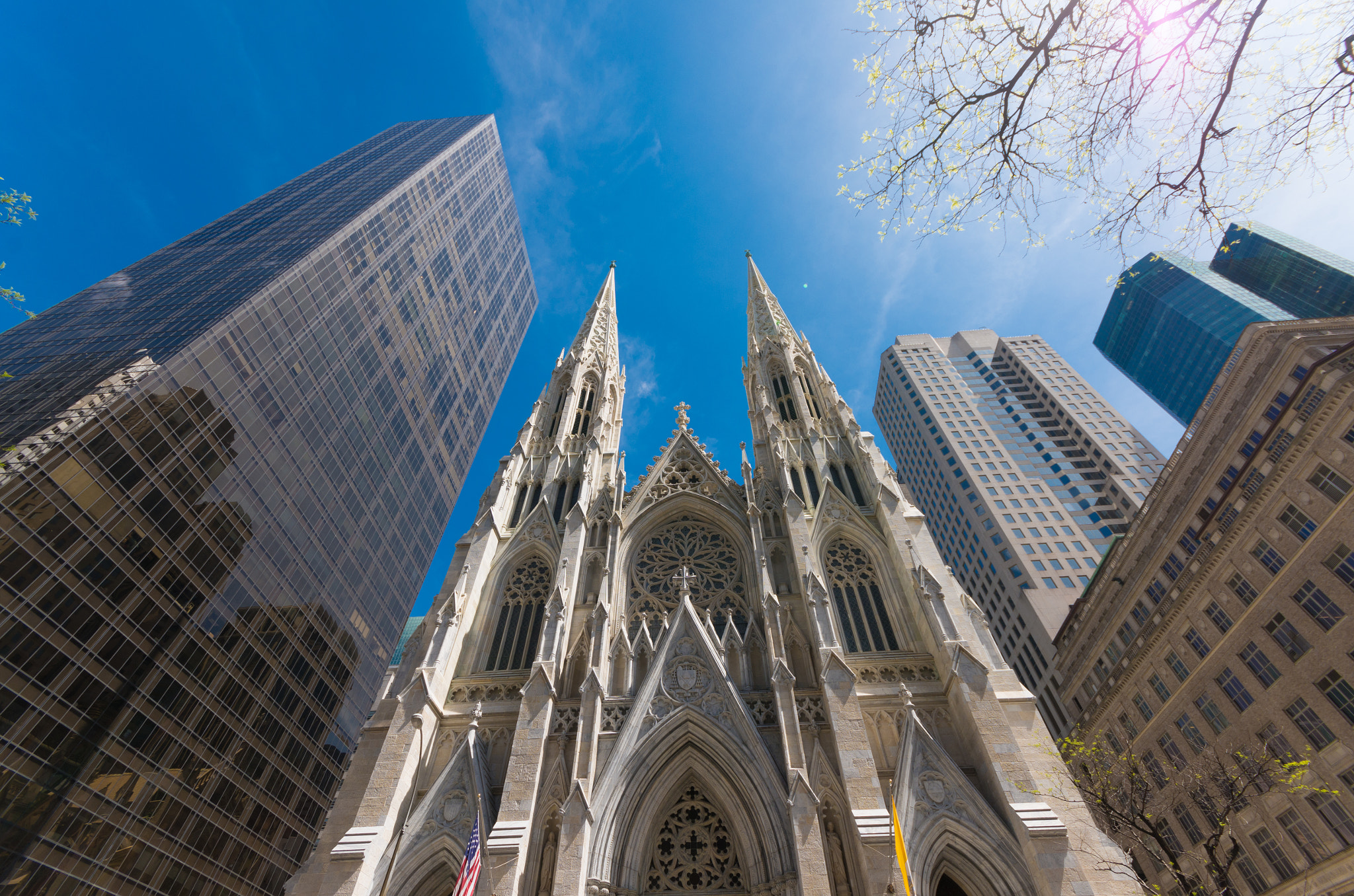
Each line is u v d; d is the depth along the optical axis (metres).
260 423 77.62
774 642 36.06
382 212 112.62
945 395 153.38
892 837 27.00
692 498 48.41
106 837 53.34
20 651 48.53
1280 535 45.41
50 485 53.28
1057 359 159.62
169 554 63.00
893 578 40.53
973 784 30.14
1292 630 43.94
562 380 63.44
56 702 50.47
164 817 59.06
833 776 30.45
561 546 44.97
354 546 94.75
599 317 73.44
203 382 71.00
